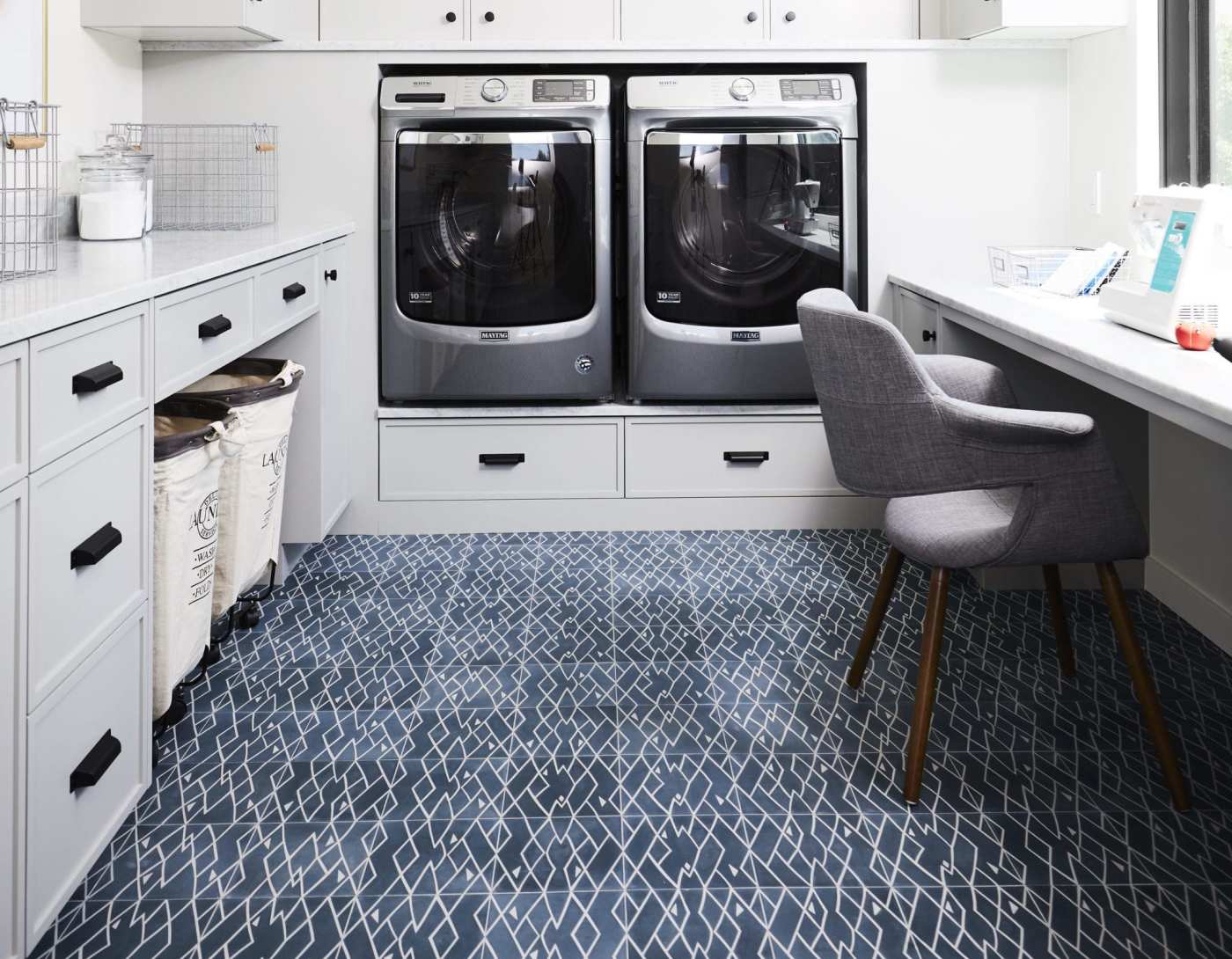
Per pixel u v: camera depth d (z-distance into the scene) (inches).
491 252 123.1
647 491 129.2
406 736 80.7
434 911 60.3
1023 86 125.7
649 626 101.6
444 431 127.3
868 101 125.1
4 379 47.9
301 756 77.6
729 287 124.1
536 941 57.9
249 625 101.2
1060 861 64.2
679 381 125.5
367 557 121.6
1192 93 107.7
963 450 66.7
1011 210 127.4
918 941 57.4
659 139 121.3
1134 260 84.7
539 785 73.8
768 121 122.1
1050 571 87.9
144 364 64.9
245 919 59.5
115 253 83.1
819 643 97.2
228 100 122.6
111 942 57.3
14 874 50.5
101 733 60.6
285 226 117.6
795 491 129.5
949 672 90.6
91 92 109.7
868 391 67.8
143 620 66.1
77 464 56.1
